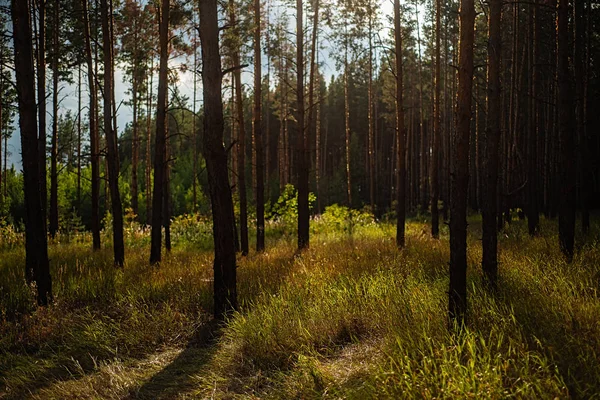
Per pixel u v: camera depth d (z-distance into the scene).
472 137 35.69
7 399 4.82
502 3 7.01
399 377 3.83
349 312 6.31
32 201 7.98
